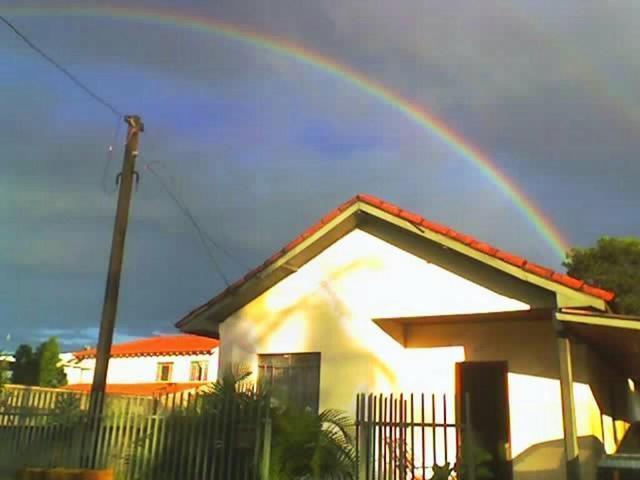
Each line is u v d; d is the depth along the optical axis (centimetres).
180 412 960
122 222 1316
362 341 1164
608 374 1281
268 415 886
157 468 947
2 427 1077
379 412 908
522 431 1068
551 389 1066
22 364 2983
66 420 1040
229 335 1299
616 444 1256
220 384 996
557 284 978
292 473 891
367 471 882
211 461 914
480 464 1005
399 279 1150
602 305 947
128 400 1039
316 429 934
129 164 1348
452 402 1122
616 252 2806
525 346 1104
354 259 1205
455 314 1083
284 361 1238
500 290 1054
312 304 1227
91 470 924
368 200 1163
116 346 3869
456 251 1084
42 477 928
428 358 1165
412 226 1116
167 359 3509
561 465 1028
